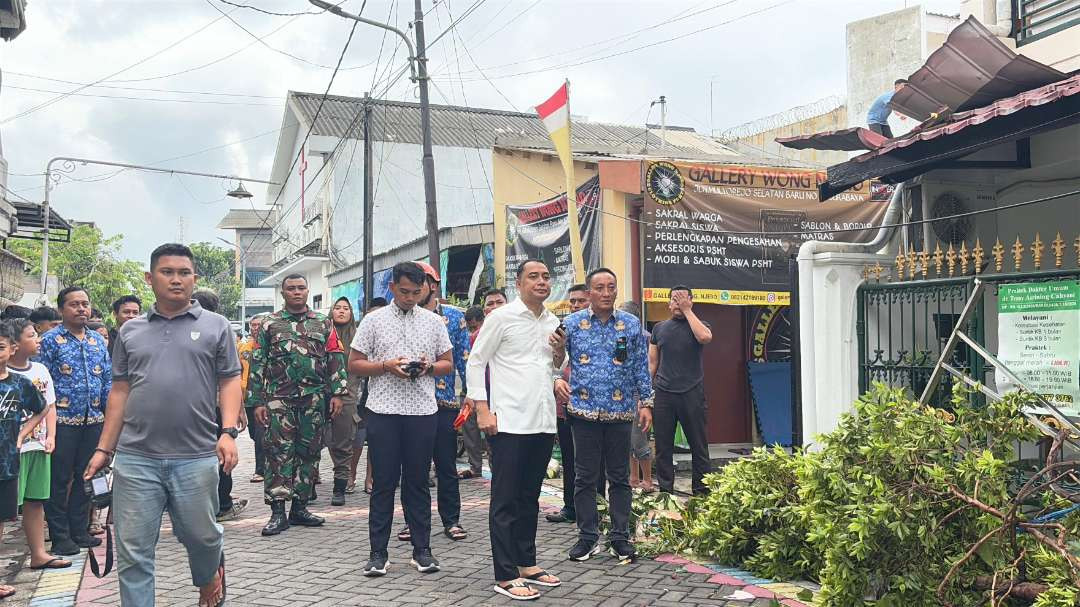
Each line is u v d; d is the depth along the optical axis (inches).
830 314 299.6
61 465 239.3
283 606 186.7
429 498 219.5
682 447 419.2
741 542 215.2
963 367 252.4
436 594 195.0
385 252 841.5
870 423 190.5
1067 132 289.6
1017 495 177.3
